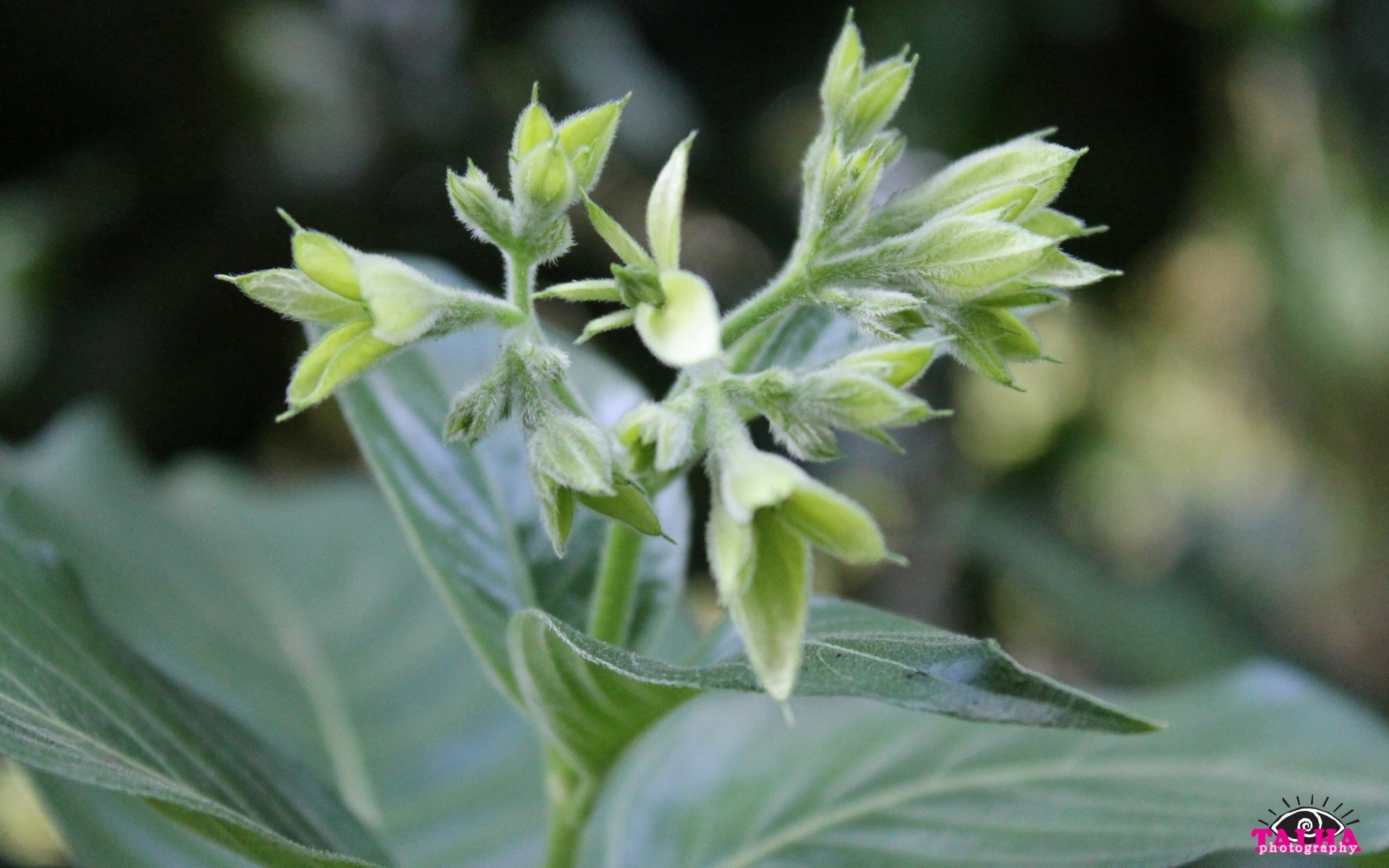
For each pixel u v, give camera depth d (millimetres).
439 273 333
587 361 338
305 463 871
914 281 266
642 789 339
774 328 277
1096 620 592
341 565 413
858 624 264
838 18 769
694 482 583
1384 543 930
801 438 255
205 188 741
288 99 731
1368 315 831
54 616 283
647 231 259
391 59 739
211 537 417
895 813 321
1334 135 776
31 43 679
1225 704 342
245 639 378
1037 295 267
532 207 265
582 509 302
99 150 730
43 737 254
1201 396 1028
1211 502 964
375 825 342
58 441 403
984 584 753
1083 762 324
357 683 368
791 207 801
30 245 718
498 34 742
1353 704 341
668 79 759
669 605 298
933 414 253
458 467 302
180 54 711
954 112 715
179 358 734
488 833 342
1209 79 747
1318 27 737
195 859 305
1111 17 711
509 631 268
